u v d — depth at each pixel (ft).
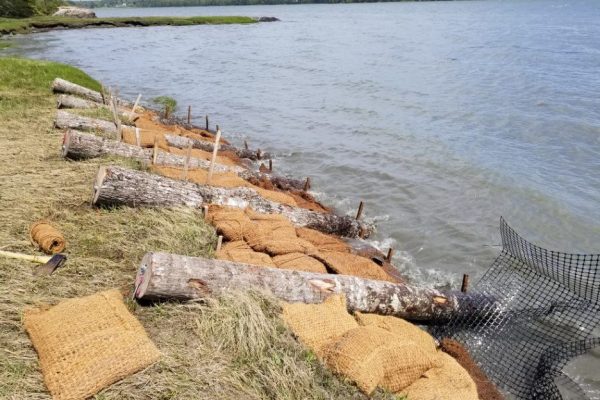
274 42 186.29
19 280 20.18
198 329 18.28
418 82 99.40
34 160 34.78
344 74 110.32
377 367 17.26
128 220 26.94
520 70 108.88
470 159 53.36
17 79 67.10
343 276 23.39
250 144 61.41
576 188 46.03
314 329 18.99
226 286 20.29
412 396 17.53
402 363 17.90
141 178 28.89
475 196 44.93
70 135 35.12
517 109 74.64
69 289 20.25
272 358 17.31
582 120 67.00
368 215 41.91
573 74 101.35
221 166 41.55
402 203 44.16
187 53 154.20
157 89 97.76
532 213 41.42
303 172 51.90
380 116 72.95
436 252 35.94
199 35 218.38
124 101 68.49
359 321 21.59
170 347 17.28
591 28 206.18
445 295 25.54
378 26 262.67
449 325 25.34
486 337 24.86
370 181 48.96
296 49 161.38
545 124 66.28
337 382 17.01
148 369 15.88
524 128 65.16
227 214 28.40
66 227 25.32
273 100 86.28
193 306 19.52
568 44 151.53
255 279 20.95
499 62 121.60
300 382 16.42
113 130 43.45
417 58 133.28
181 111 79.00
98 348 15.48
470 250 36.06
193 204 30.32
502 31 208.54
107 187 27.45
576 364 23.75
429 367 18.78
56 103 56.13
